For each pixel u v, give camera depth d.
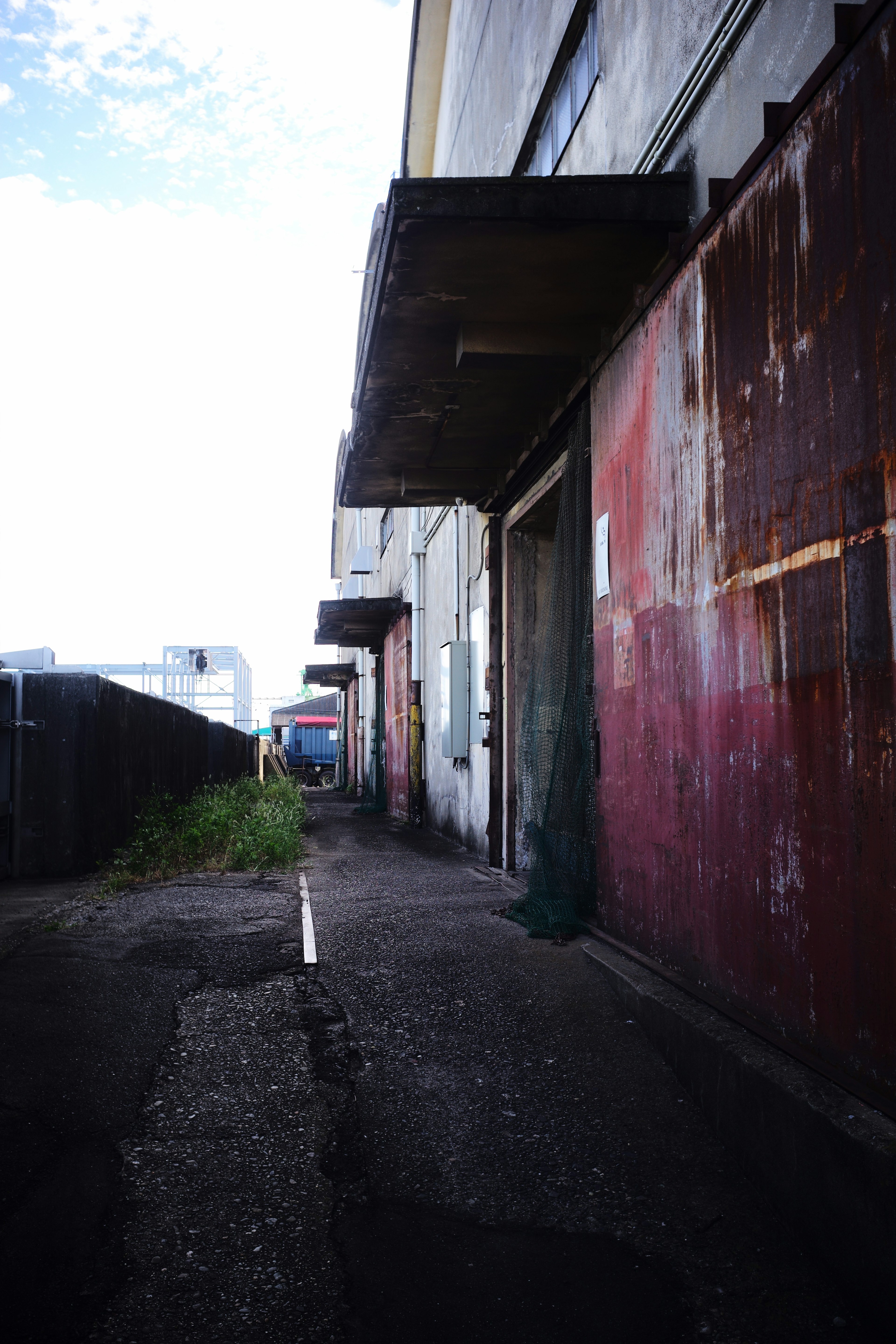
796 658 2.76
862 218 2.39
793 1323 2.15
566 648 5.78
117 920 5.59
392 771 17.33
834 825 2.54
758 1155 2.68
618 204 3.95
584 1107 3.22
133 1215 2.50
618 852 4.66
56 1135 2.85
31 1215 2.43
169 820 9.25
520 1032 3.83
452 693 10.20
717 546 3.34
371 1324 2.13
